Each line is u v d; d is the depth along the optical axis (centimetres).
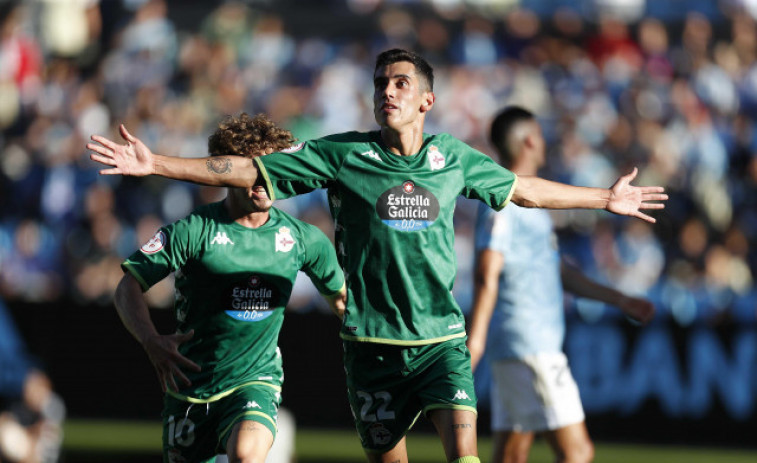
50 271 4475
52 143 4841
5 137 5081
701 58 5416
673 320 3456
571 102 5181
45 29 5512
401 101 1603
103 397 3666
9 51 5250
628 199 1697
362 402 1692
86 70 5400
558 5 5678
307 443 3406
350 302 1630
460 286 4112
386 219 1592
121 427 3641
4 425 3152
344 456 3180
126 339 3678
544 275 2250
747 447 3397
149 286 1722
